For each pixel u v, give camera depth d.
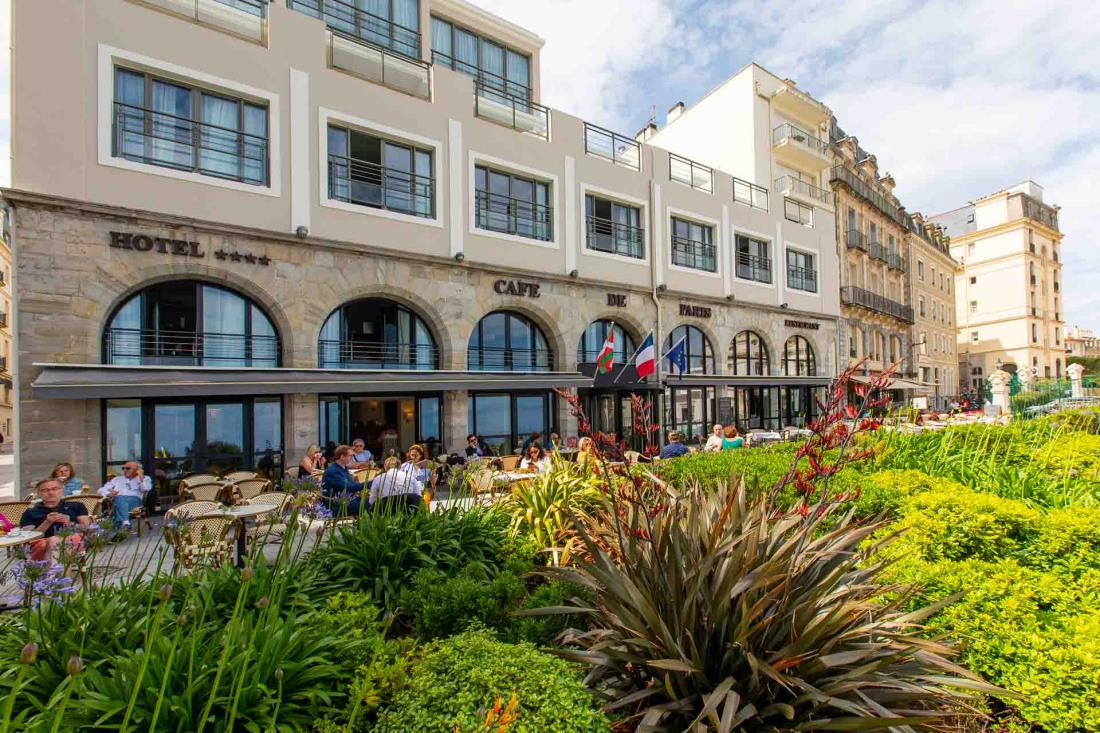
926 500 4.64
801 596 2.58
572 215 15.95
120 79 9.85
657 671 2.50
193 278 10.46
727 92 24.91
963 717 2.63
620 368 16.98
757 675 2.21
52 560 3.25
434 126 13.44
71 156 9.16
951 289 43.81
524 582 4.16
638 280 17.53
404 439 12.87
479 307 13.95
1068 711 2.42
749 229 21.27
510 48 16.86
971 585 3.22
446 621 3.47
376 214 12.43
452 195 13.59
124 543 7.19
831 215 25.28
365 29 13.70
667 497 3.57
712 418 19.62
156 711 1.86
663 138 28.67
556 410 15.49
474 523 5.09
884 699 2.25
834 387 3.15
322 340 11.97
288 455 10.95
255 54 11.08
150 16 10.01
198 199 10.31
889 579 3.30
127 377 8.93
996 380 19.97
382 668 2.55
